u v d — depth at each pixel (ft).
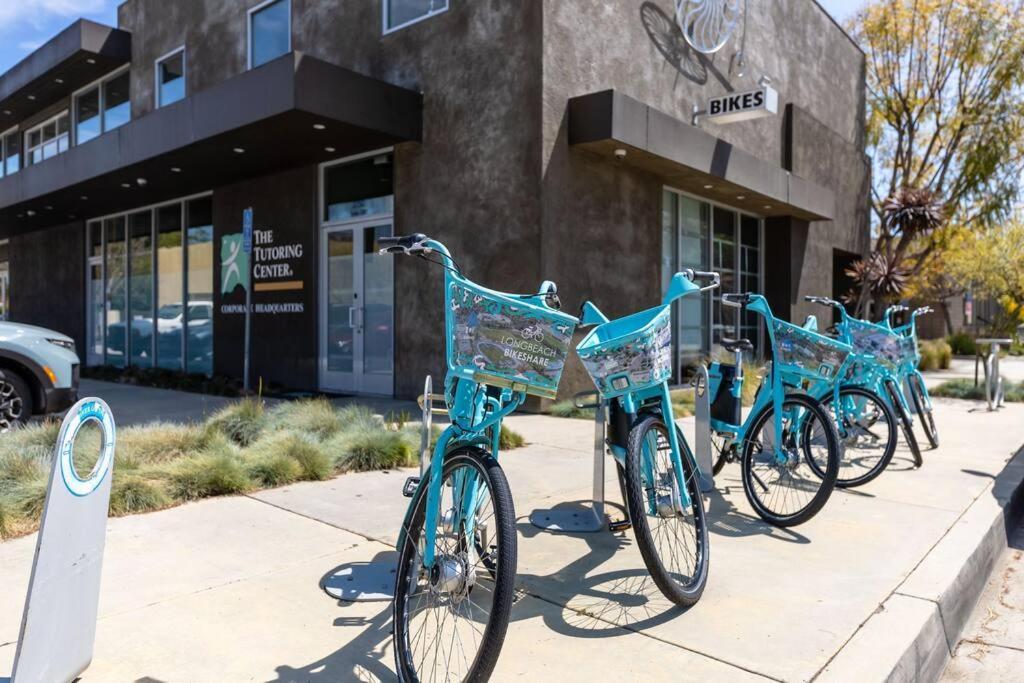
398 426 21.40
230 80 28.76
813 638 8.93
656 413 10.59
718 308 41.47
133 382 41.27
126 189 40.55
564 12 28.17
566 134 28.25
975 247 75.51
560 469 18.08
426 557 8.03
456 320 8.04
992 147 64.54
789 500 15.08
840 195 53.26
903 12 66.44
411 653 7.80
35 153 59.11
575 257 28.78
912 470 18.30
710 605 9.93
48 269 55.98
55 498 6.89
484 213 28.45
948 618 10.33
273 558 11.57
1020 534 15.34
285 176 36.11
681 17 35.24
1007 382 37.88
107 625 9.08
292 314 35.78
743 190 37.58
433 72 30.30
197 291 42.19
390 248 8.40
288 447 17.44
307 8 35.60
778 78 45.42
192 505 14.55
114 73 48.98
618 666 8.23
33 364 22.09
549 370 8.16
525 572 11.09
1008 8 63.41
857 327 18.35
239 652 8.48
